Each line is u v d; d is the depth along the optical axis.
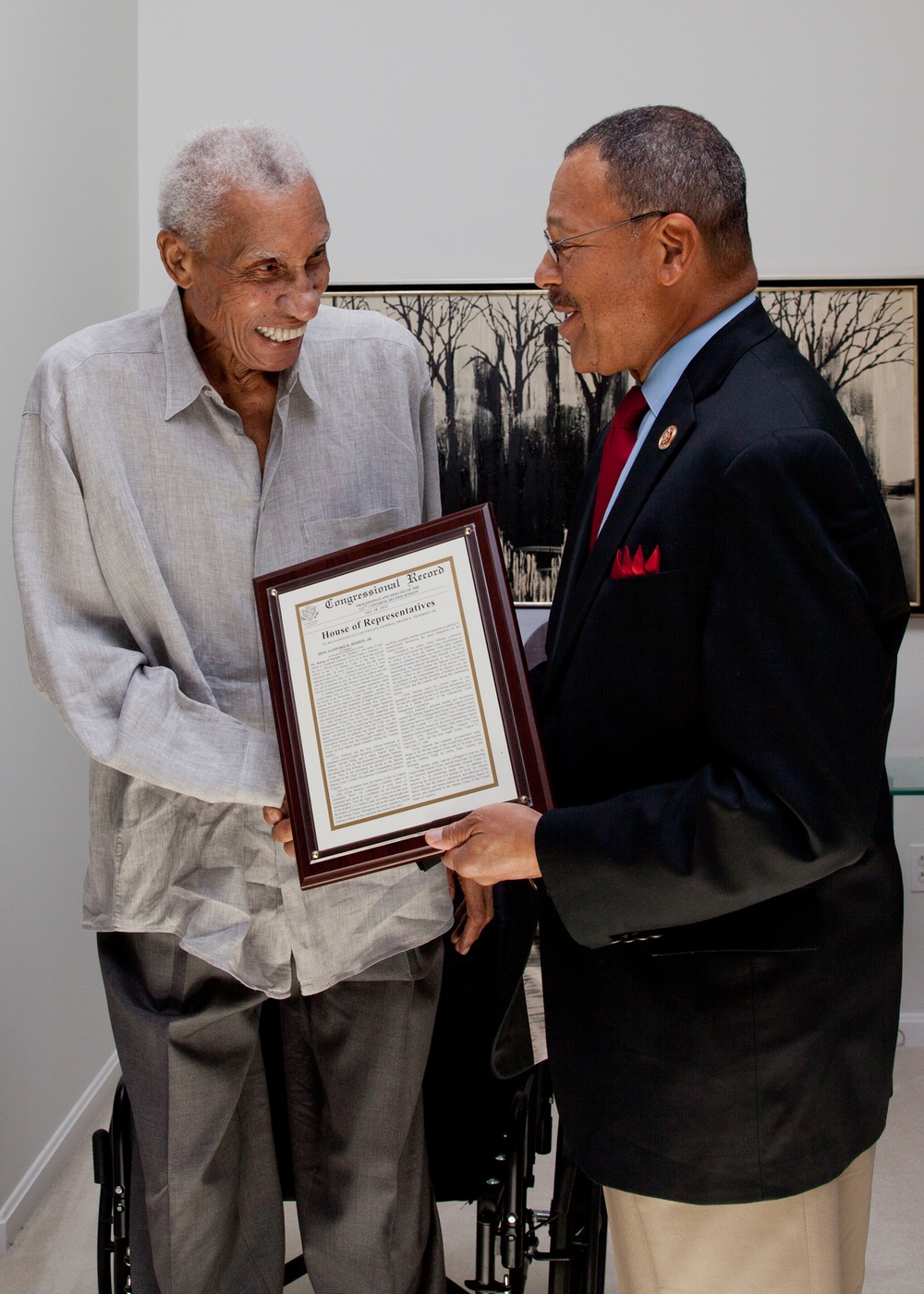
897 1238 2.27
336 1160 1.51
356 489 1.41
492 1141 1.68
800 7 3.05
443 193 3.09
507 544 3.14
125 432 1.33
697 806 1.02
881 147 3.07
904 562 3.12
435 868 1.47
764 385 1.10
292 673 1.29
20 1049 2.37
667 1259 1.20
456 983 1.74
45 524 1.36
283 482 1.38
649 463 1.15
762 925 1.12
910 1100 2.87
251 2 3.07
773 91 3.07
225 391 1.37
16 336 2.34
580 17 3.07
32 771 2.45
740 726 1.00
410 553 1.26
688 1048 1.13
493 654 1.23
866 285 3.07
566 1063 1.23
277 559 1.37
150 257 3.13
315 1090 1.56
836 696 0.98
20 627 2.39
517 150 3.08
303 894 1.41
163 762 1.29
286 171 1.20
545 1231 2.26
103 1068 2.88
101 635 1.38
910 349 3.08
